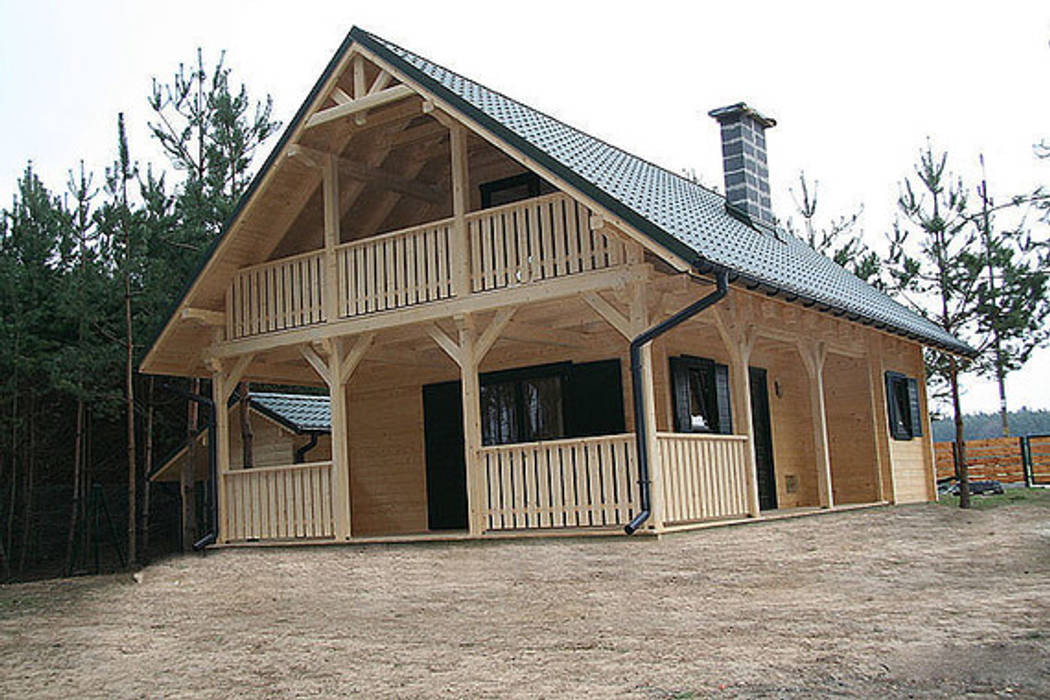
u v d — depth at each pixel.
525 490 11.76
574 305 11.99
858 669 6.06
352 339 13.71
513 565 10.55
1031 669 5.82
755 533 11.71
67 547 19.52
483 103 12.28
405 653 7.54
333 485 13.20
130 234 17.84
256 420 18.23
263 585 11.19
